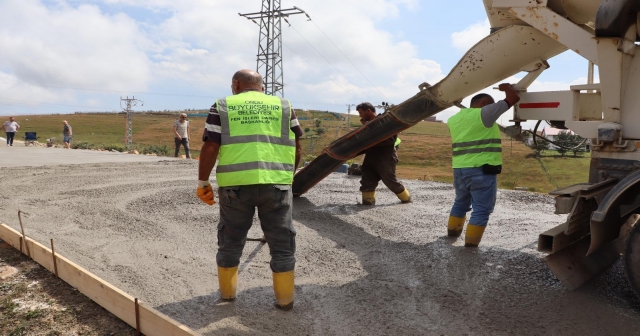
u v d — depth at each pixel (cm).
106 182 988
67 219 656
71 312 360
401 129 654
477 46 514
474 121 529
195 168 1292
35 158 1538
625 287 421
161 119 12438
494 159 532
